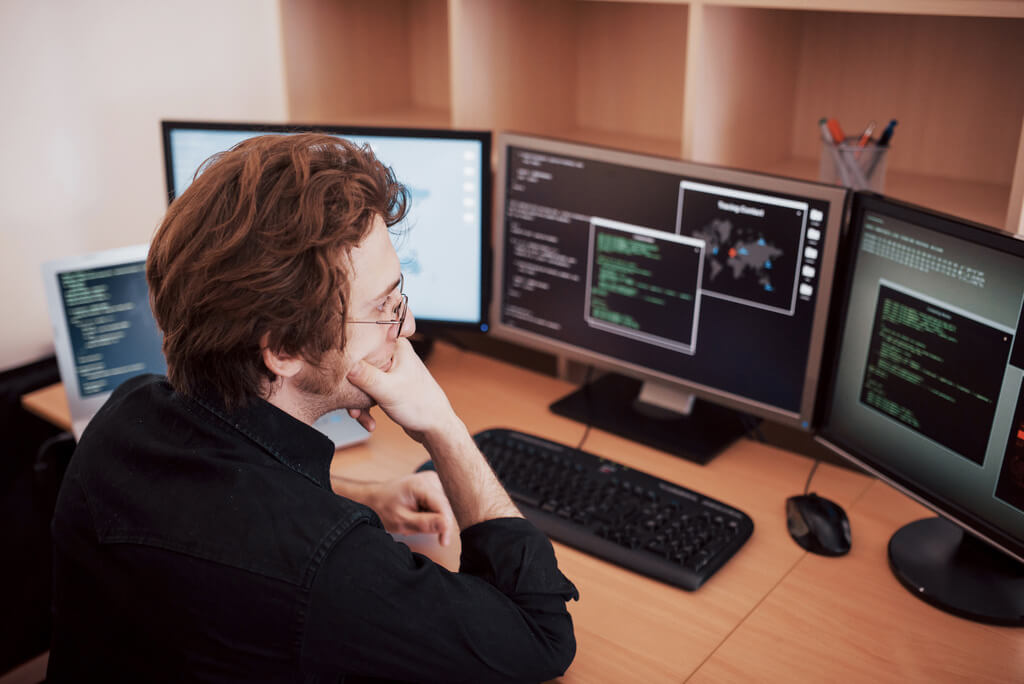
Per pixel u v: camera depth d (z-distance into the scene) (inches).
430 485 47.1
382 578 30.5
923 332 43.8
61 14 70.6
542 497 50.3
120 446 32.5
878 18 60.2
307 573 29.3
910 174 61.9
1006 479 41.1
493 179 66.2
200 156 64.5
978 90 57.7
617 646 40.5
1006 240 38.8
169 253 29.9
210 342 29.9
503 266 63.3
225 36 82.4
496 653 33.2
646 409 61.1
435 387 38.0
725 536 46.9
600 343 60.1
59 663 34.8
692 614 42.6
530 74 71.6
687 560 45.1
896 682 38.3
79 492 32.6
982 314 40.6
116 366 59.7
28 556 71.2
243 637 29.9
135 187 79.0
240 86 85.0
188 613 29.8
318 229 29.0
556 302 61.4
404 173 62.7
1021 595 42.8
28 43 69.2
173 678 31.3
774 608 42.9
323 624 29.6
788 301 50.9
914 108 60.6
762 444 57.8
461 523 38.9
